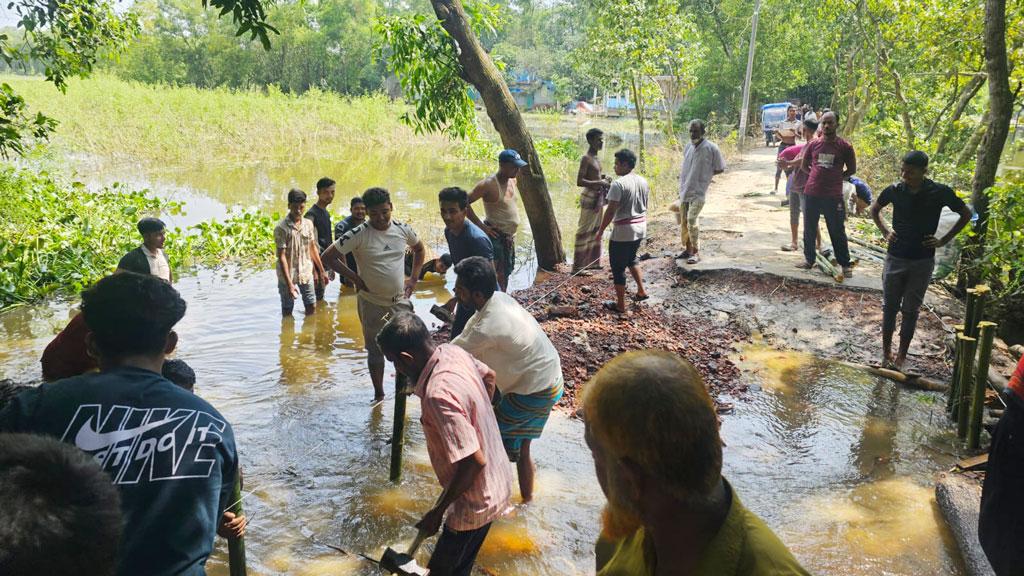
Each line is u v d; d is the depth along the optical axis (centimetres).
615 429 150
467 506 353
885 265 669
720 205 1459
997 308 799
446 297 974
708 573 149
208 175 2091
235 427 591
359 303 628
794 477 507
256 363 733
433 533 351
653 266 998
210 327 840
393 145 3022
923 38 1299
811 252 906
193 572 218
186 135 2636
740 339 770
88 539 129
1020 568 322
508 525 455
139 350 240
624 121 4703
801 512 465
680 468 145
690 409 146
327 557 429
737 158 2436
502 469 367
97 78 3466
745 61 3319
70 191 1321
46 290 967
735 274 909
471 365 367
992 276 812
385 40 996
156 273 652
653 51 2064
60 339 348
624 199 777
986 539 338
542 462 532
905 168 629
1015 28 1041
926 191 629
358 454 548
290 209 846
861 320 779
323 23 6041
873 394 641
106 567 133
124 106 2767
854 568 409
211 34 5919
